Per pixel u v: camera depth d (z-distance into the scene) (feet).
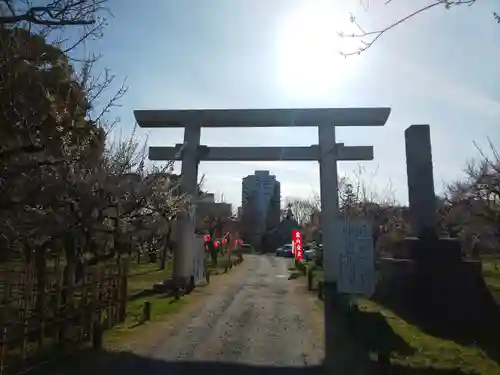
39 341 29.01
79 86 28.96
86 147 33.45
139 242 45.78
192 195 65.21
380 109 65.98
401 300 50.83
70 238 33.99
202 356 32.14
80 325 33.81
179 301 57.47
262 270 119.24
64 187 30.35
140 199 38.24
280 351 33.83
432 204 54.85
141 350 33.17
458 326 43.06
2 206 25.25
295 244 136.36
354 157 66.49
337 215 66.54
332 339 37.70
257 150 67.72
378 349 33.12
